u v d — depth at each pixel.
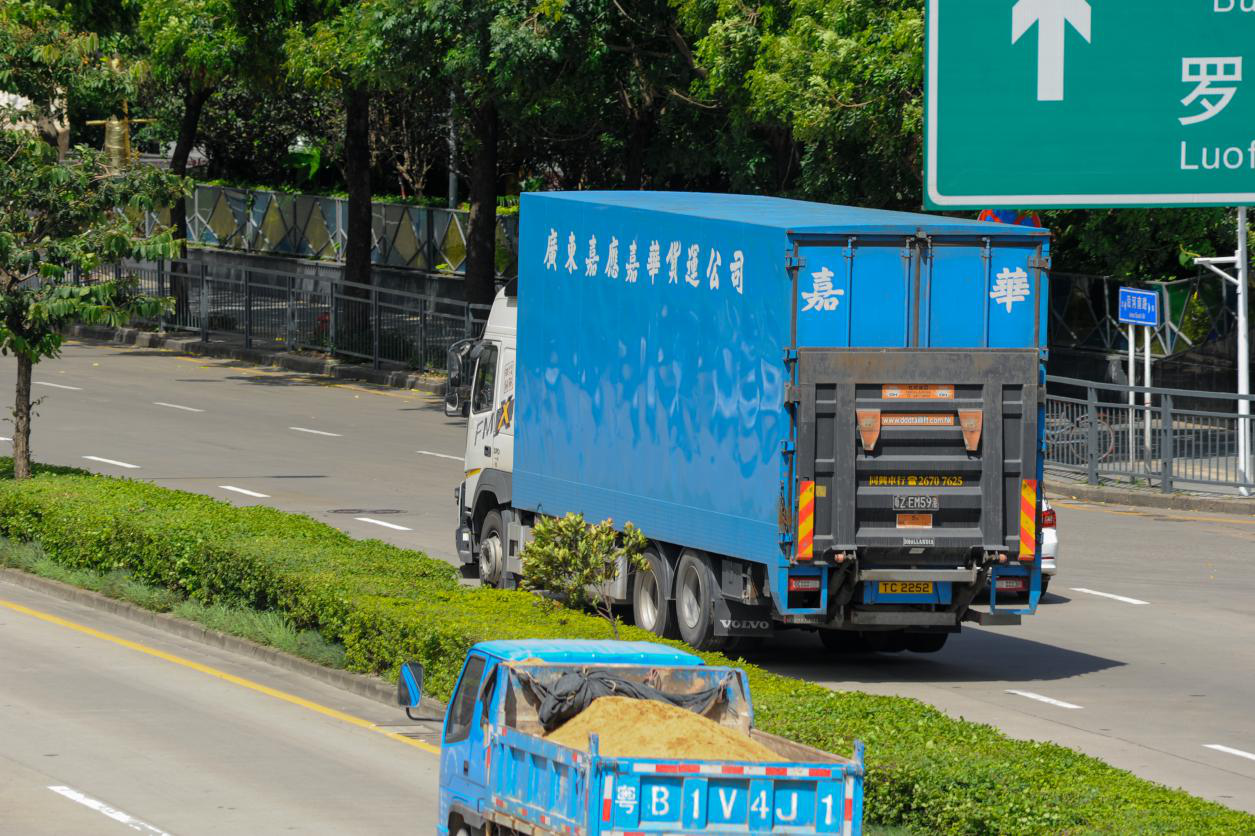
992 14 36.34
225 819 35.53
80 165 71.88
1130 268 101.69
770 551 47.47
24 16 73.19
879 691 48.53
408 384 125.94
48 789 37.47
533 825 27.27
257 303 141.62
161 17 124.12
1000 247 48.56
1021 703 47.47
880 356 47.38
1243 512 83.94
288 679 50.03
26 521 65.56
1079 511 84.69
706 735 28.05
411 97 147.00
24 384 71.25
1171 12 36.22
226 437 98.12
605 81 108.75
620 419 53.94
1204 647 55.31
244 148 186.12
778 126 98.56
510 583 60.56
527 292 59.41
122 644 53.94
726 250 49.19
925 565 48.22
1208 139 36.31
